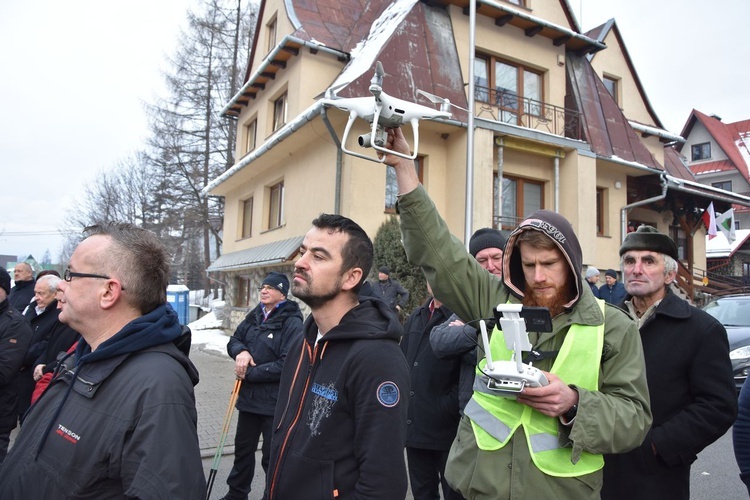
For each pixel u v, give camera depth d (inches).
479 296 72.6
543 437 58.1
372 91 61.3
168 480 51.3
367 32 494.6
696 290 665.6
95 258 61.7
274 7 568.1
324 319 73.1
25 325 153.2
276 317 150.2
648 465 80.4
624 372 61.4
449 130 430.9
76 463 53.2
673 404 86.7
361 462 61.8
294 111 472.4
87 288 61.1
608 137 520.4
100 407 55.0
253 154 504.1
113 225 65.8
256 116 588.7
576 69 530.6
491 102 466.6
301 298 72.4
